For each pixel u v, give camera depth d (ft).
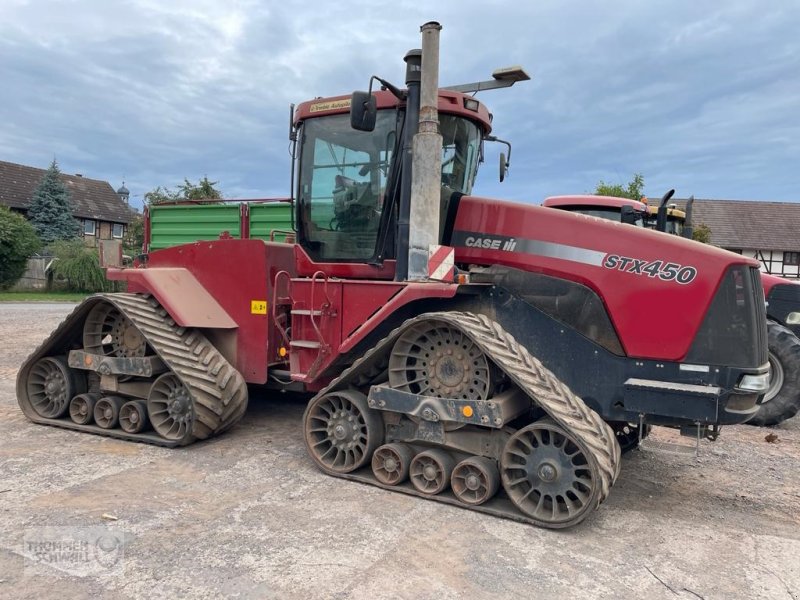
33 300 68.95
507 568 10.02
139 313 16.39
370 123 13.79
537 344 13.51
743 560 10.66
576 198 27.35
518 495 12.07
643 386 12.16
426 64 13.55
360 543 10.68
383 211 15.15
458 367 12.70
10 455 14.97
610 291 12.86
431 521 11.75
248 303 16.98
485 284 13.98
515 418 13.15
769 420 20.92
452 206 15.17
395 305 13.34
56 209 109.81
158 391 16.20
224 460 15.01
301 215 16.49
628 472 15.46
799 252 98.22
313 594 9.00
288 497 12.71
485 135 16.92
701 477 15.24
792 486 14.73
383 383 13.80
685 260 12.37
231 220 31.40
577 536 11.41
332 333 14.57
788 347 20.52
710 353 12.01
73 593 8.82
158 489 12.92
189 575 9.41
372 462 13.55
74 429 17.31
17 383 18.04
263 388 20.02
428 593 9.15
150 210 33.58
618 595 9.33
